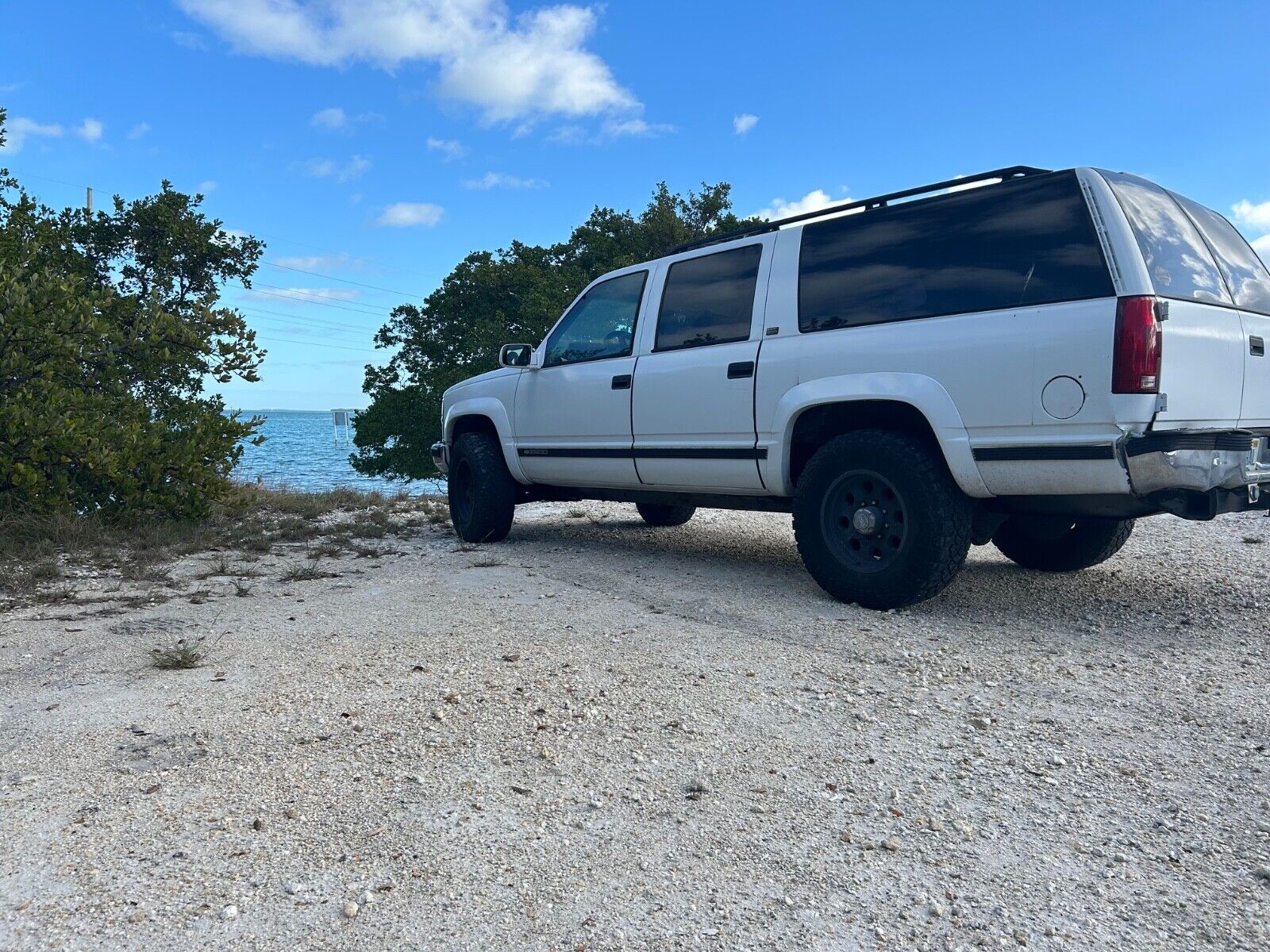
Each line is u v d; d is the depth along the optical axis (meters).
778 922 2.05
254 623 4.68
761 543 7.38
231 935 1.99
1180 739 3.03
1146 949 1.94
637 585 5.55
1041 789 2.69
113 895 2.13
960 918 2.06
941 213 4.61
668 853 2.35
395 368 31.75
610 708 3.35
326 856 2.32
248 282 14.43
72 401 7.79
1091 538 5.60
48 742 3.02
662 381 5.84
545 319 26.98
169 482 8.05
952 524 4.47
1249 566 5.89
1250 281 4.85
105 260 13.63
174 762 2.87
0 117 9.26
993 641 4.23
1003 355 4.17
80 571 6.10
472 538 7.43
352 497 11.01
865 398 4.66
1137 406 3.80
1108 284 3.92
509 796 2.66
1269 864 2.26
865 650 4.09
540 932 2.02
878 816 2.54
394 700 3.44
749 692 3.53
